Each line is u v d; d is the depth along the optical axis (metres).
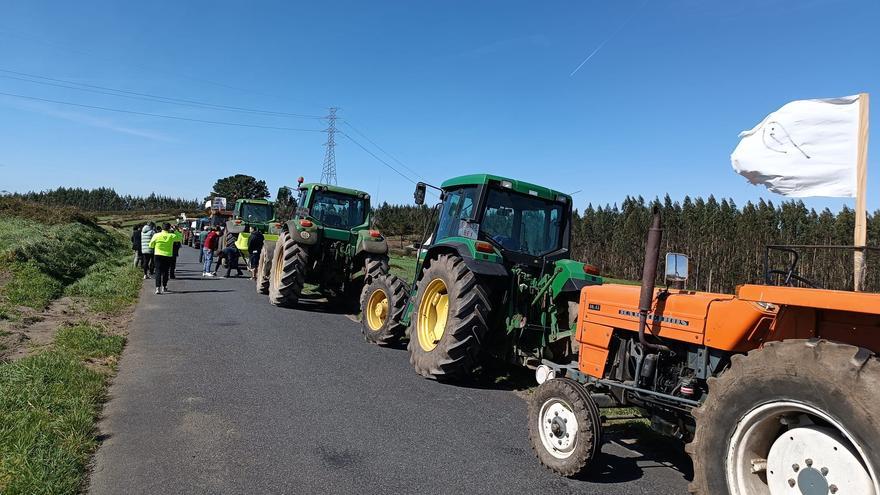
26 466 3.32
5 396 4.43
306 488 3.40
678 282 3.70
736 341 3.14
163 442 4.00
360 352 7.27
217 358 6.46
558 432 3.81
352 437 4.28
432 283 6.53
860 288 3.53
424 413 4.95
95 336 6.92
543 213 6.68
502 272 5.75
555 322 5.67
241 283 15.02
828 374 2.30
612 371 4.04
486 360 6.70
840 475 2.31
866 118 3.69
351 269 11.22
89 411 4.40
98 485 3.33
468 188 6.62
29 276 11.17
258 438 4.15
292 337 7.89
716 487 2.73
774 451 2.57
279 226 13.98
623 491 3.59
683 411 3.49
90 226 29.72
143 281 14.12
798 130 3.93
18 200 29.50
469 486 3.55
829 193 3.81
